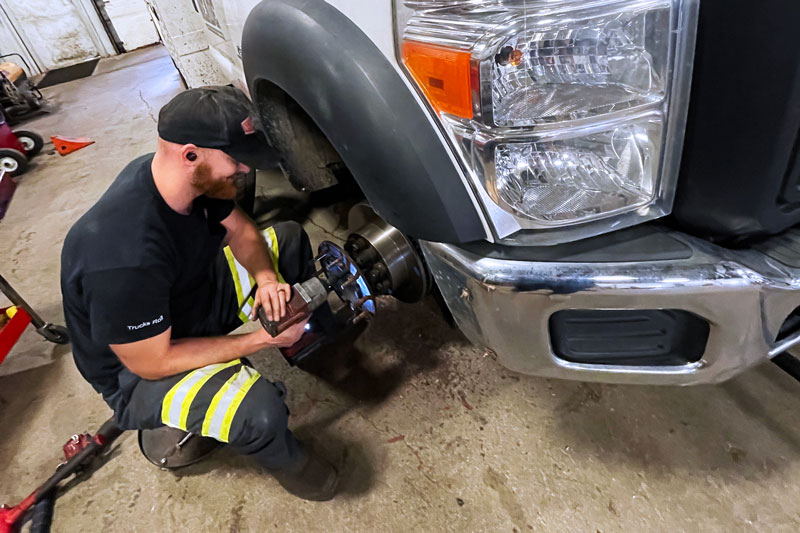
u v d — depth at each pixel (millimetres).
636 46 745
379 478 1331
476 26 709
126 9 7371
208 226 1184
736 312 809
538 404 1449
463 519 1220
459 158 828
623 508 1191
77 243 1003
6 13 6812
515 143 779
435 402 1502
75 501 1389
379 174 898
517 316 885
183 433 1404
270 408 1104
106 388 1276
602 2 699
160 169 1002
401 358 1654
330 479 1283
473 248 916
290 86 1016
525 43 720
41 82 6594
